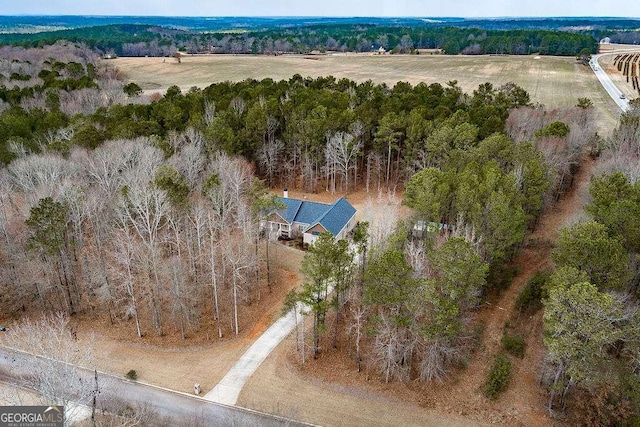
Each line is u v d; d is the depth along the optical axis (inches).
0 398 1385.3
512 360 1598.2
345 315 1817.2
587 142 3053.6
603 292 1471.5
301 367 1600.6
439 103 3405.5
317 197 2992.1
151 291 1823.3
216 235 2224.4
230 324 1851.6
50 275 1861.5
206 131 2792.8
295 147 3043.8
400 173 3065.9
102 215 2032.5
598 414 1264.8
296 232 2496.3
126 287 1823.3
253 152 3031.5
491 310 1843.0
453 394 1476.4
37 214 1662.2
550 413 1392.7
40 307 1915.6
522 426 1366.9
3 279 1891.0
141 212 1866.4
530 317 1788.9
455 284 1414.9
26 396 1393.9
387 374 1502.2
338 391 1502.2
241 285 1998.0
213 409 1440.7
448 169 2301.9
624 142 2751.0
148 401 1464.1
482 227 1811.0
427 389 1493.6
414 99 3380.9
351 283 1652.3
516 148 2356.1
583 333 1224.8
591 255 1460.4
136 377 1562.5
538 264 2113.7
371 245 1835.6
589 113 3550.7
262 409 1440.7
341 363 1610.5
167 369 1611.7
